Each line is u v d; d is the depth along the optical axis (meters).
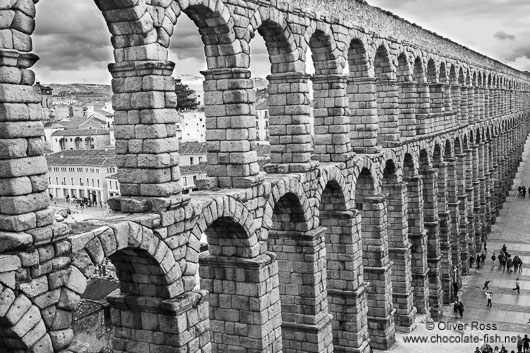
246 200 30.86
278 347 33.44
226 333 32.75
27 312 19.98
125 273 26.75
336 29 41.19
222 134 31.47
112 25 25.41
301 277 37.72
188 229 26.98
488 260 84.25
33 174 20.36
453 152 71.81
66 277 21.22
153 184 25.67
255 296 31.66
